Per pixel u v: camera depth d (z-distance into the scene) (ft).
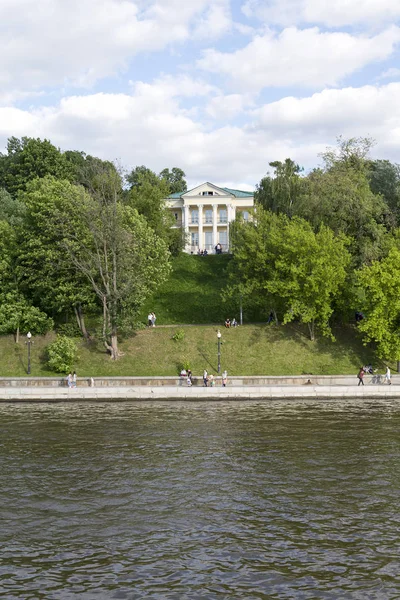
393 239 224.53
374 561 70.64
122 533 79.10
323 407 162.30
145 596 62.75
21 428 137.08
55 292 215.72
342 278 214.69
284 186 261.24
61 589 64.23
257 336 223.92
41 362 207.92
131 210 244.01
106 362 208.64
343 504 88.89
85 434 131.13
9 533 79.00
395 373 202.08
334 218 232.53
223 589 64.18
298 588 64.34
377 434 129.59
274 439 125.90
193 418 147.84
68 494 93.61
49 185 238.48
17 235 234.17
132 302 215.51
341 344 219.41
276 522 82.53
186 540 76.89
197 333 226.58
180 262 306.55
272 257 223.71
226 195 376.48
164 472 104.27
